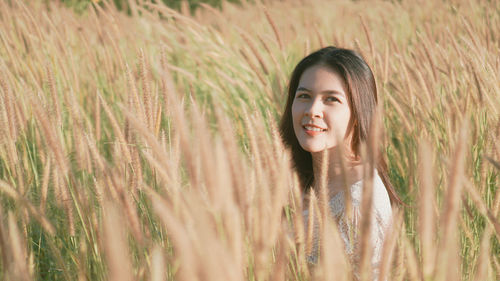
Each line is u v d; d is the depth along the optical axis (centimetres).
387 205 208
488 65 354
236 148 128
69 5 928
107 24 601
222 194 101
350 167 227
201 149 102
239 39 757
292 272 157
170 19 633
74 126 232
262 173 137
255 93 500
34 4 721
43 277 238
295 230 160
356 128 230
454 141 299
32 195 236
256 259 123
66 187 199
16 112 270
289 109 266
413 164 331
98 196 180
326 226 114
